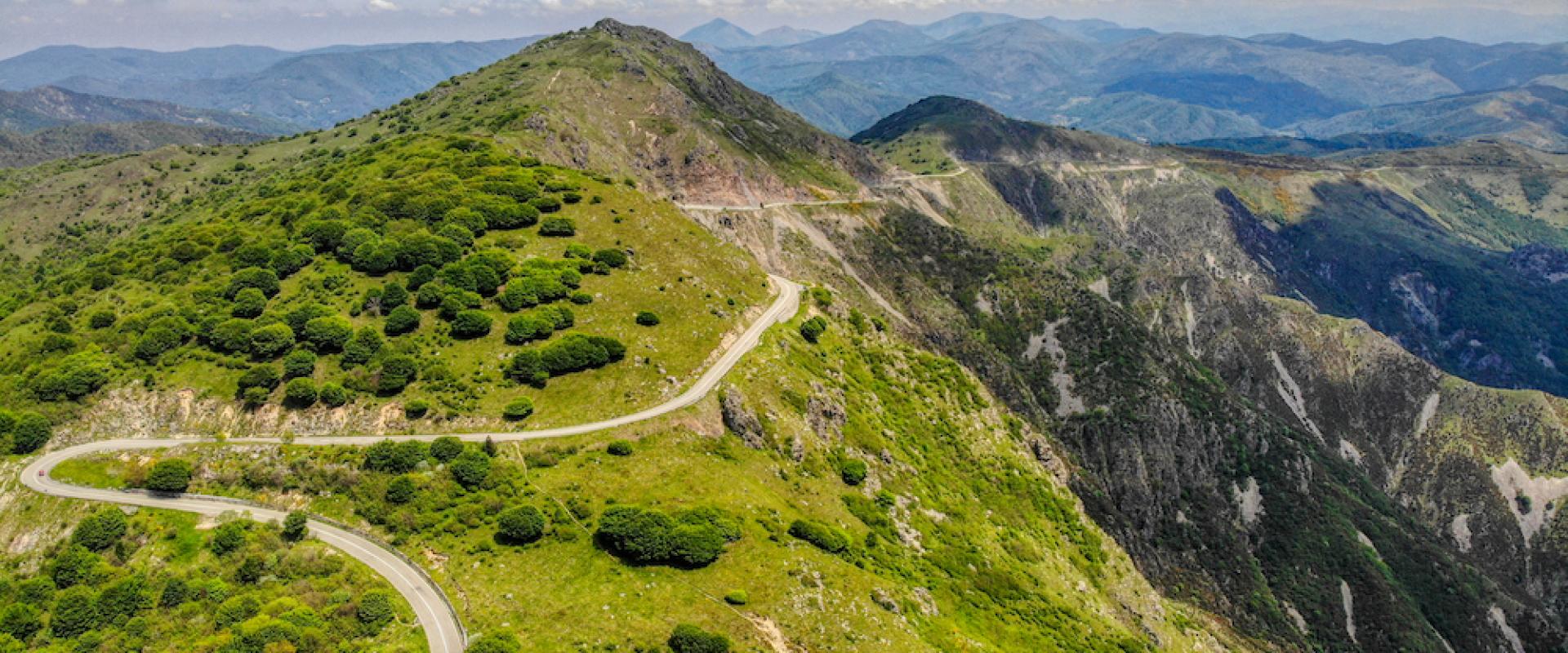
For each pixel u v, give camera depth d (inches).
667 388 4192.9
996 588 4047.7
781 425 4207.7
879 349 5792.3
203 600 2763.3
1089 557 5152.6
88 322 4360.2
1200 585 6387.8
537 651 2524.6
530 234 5364.2
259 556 2906.0
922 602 3472.0
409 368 3954.2
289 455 3481.8
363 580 2842.0
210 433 3668.8
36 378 3757.4
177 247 5221.5
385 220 5231.3
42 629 2731.3
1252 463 7514.8
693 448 3836.1
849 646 2878.9
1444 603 6963.6
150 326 4126.5
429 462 3412.9
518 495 3299.7
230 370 3924.7
